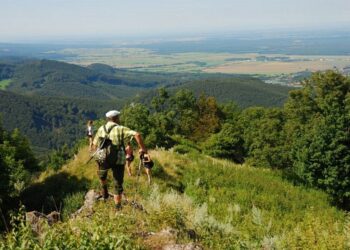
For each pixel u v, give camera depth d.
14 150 47.78
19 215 6.25
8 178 30.52
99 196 9.44
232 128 60.25
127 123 52.47
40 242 6.01
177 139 54.94
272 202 19.81
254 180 23.03
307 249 9.77
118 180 8.31
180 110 79.19
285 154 50.12
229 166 25.08
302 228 11.65
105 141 8.13
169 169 20.83
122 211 7.86
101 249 5.70
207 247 8.34
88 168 21.05
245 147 59.38
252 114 74.75
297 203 20.98
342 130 34.12
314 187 30.28
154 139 48.56
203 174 21.50
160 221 8.44
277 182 24.44
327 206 22.69
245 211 17.44
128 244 5.92
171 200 12.13
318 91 56.50
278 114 63.72
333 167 32.62
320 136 33.91
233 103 87.38
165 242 7.33
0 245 5.68
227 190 20.06
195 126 77.75
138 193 14.36
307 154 33.91
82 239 5.83
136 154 21.11
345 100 50.59
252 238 11.63
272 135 52.81
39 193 20.80
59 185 20.62
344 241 10.06
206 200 17.83
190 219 10.20
